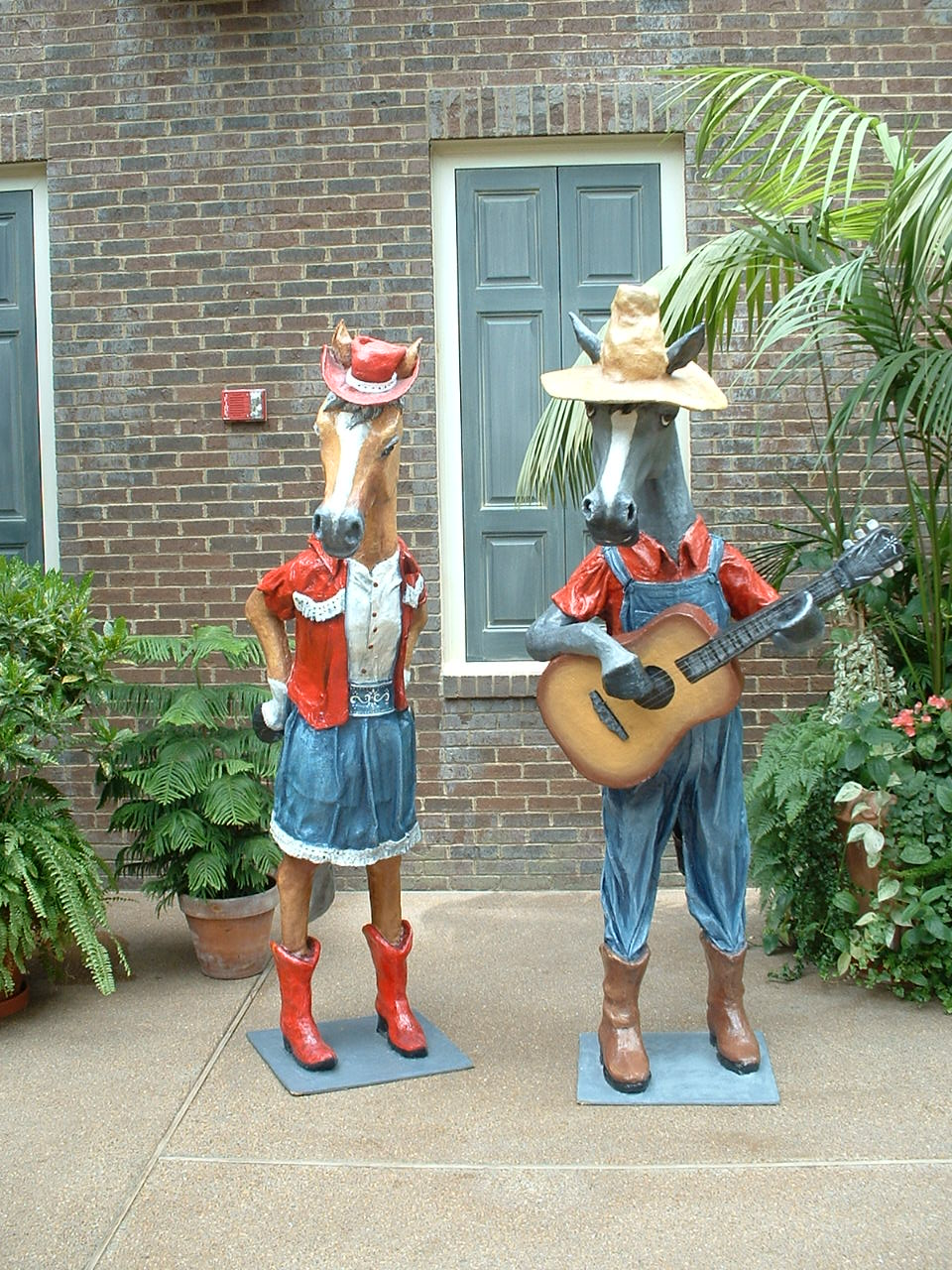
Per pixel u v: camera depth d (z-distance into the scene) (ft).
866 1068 11.98
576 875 18.43
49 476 19.58
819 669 18.15
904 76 18.08
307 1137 10.82
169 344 18.76
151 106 18.69
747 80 14.42
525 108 18.15
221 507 18.80
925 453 14.52
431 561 18.43
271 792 16.22
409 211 18.35
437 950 15.72
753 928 16.10
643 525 11.16
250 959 14.97
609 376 10.11
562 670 11.04
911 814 13.48
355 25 18.34
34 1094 11.78
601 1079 11.67
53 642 13.98
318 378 18.57
